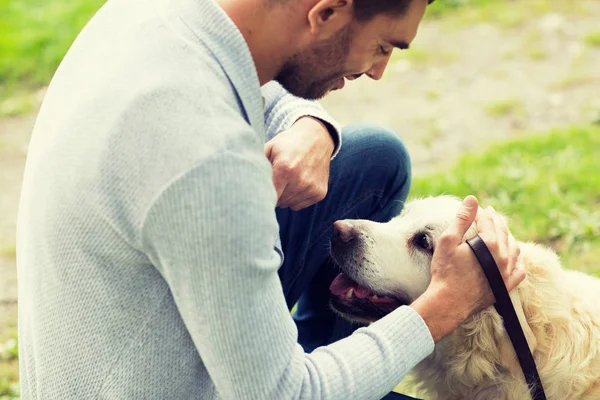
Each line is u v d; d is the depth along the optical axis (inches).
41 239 62.9
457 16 294.4
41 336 65.8
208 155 56.2
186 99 57.8
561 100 229.9
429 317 74.2
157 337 63.3
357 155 105.4
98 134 59.1
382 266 103.3
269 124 94.2
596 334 93.8
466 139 213.0
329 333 115.0
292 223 98.3
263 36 64.7
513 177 182.2
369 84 249.1
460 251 76.2
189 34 61.7
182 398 66.6
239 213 57.1
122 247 59.6
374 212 113.5
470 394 100.7
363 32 64.9
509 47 267.1
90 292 62.0
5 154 211.6
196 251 57.1
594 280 101.5
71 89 65.6
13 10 295.3
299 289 106.8
